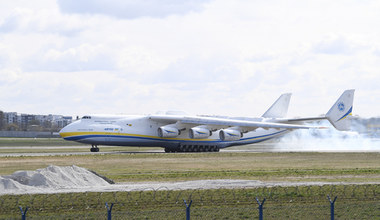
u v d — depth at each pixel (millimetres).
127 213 31531
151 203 35031
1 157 78312
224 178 51812
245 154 90688
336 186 43750
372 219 30344
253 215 31250
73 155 83438
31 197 37156
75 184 44219
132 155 84750
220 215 31203
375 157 83812
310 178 51812
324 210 32875
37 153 91062
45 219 29844
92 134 90938
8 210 32594
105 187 43031
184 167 64438
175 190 40625
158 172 57844
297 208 33438
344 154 91688
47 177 43281
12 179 43062
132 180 50062
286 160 77000
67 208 33312
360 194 39375
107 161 72500
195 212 32094
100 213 31688
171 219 29891
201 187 42438
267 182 47156
